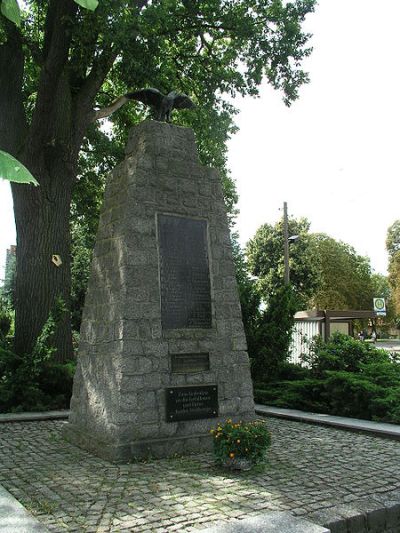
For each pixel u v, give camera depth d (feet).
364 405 31.55
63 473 19.42
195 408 23.63
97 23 38.47
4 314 67.15
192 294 24.73
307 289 138.00
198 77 56.18
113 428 21.90
